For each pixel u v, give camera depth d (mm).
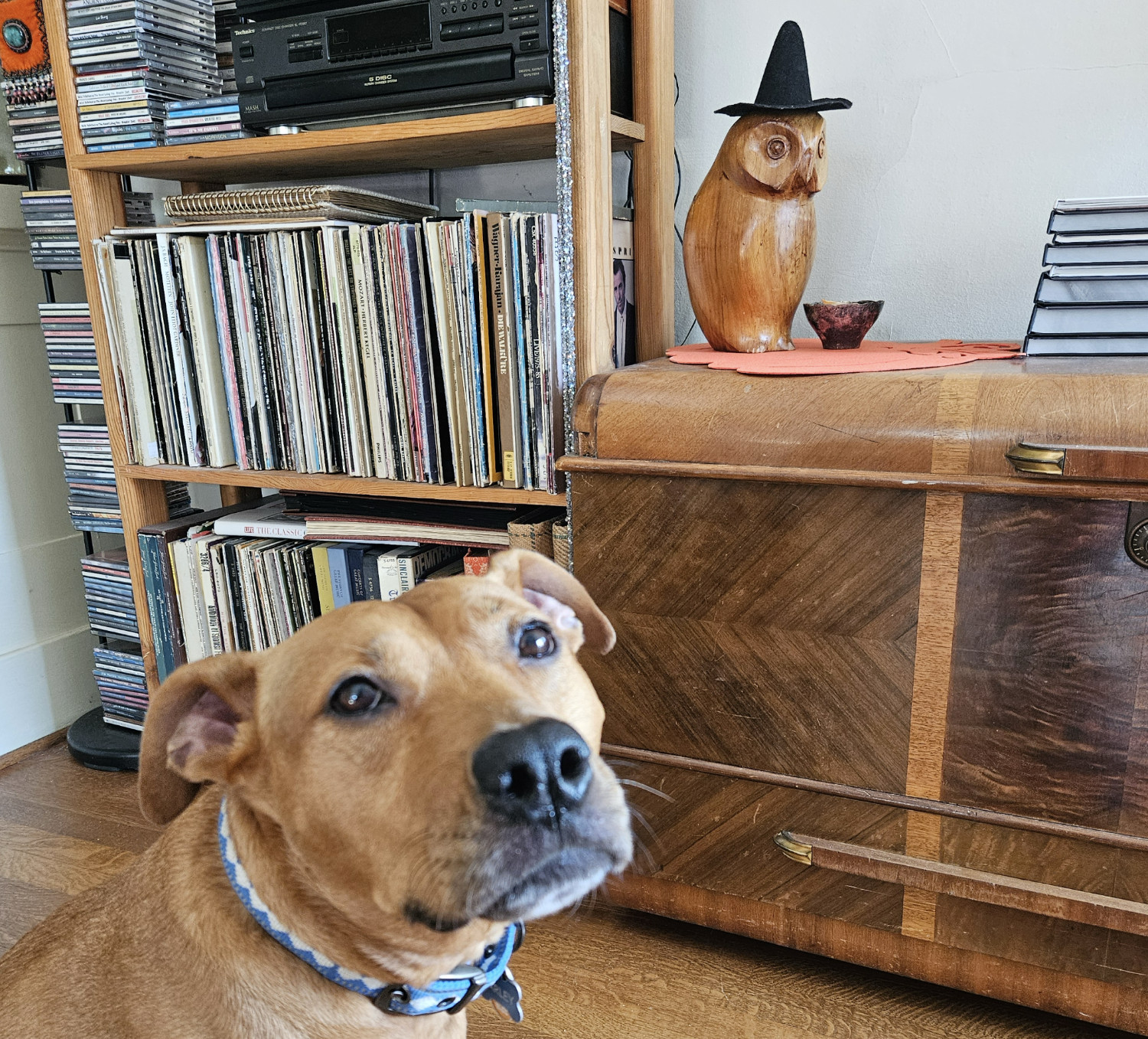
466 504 1770
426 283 1616
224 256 1778
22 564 2256
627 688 1362
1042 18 1633
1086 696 1107
